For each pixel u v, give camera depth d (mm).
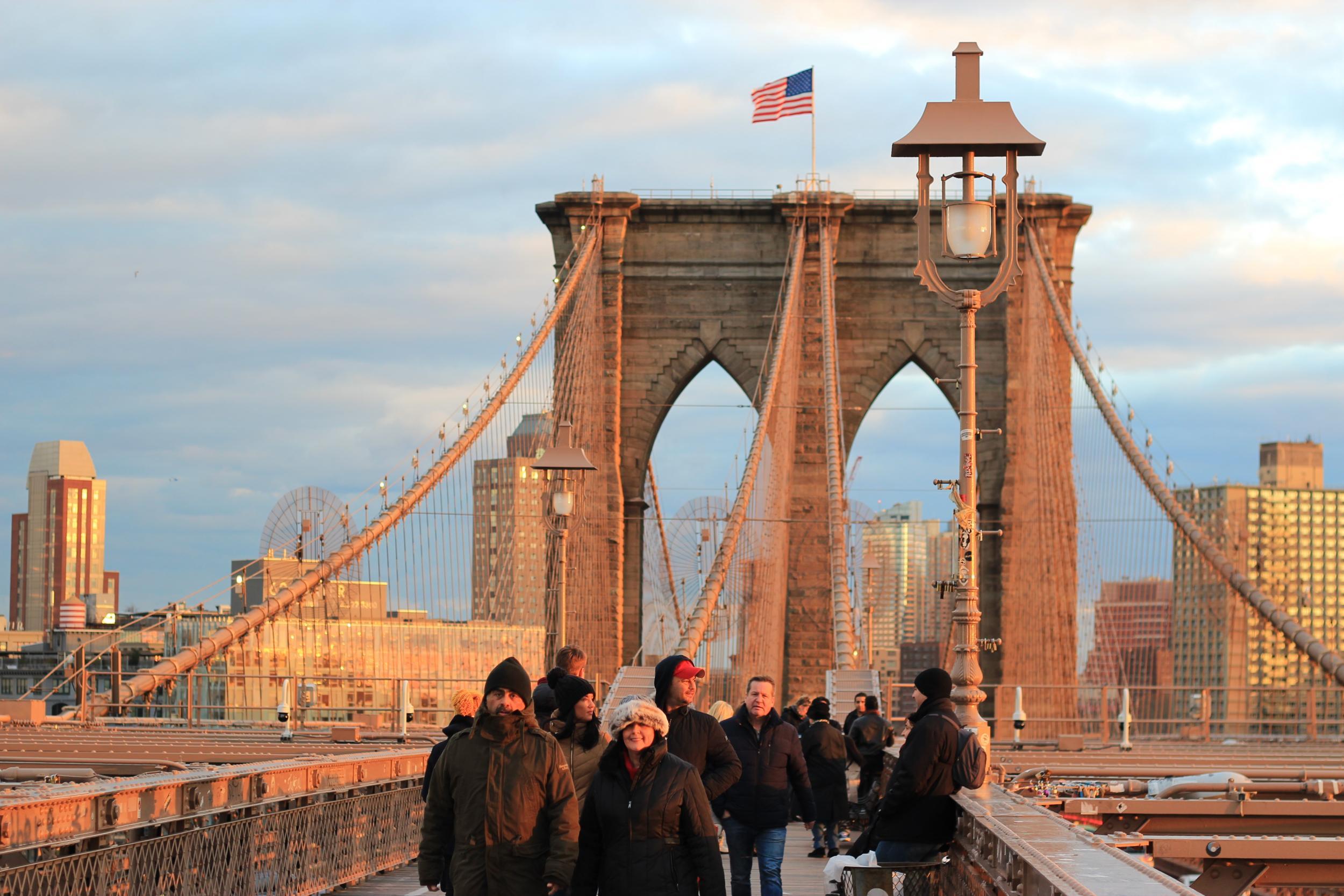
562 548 28109
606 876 10047
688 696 12016
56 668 34594
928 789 11680
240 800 13414
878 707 23969
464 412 42969
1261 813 13766
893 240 63875
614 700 33469
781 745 13422
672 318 64188
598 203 63281
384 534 38031
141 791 11406
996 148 14656
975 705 14094
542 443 44719
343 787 16312
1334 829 13570
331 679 33719
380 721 35375
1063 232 63469
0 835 9484
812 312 63031
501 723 9391
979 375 63375
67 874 10141
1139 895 6996
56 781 17016
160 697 39750
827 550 61219
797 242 62719
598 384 62406
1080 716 56344
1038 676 57875
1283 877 11375
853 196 64000
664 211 64188
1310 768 19922
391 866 18078
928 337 63531
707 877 9984
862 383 63375
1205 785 15727
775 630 49844
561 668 13062
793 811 20609
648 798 9977
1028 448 61281
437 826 9562
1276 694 40594
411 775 19156
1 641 136500
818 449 62000
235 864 13109
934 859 11906
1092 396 48781
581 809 11195
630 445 63656
